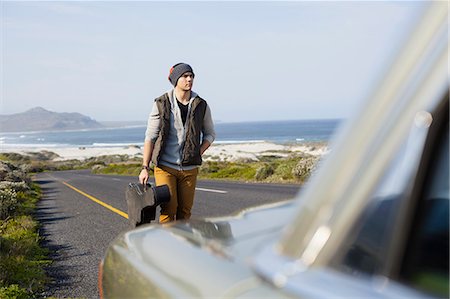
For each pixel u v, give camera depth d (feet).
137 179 110.11
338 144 3.50
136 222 15.01
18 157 454.40
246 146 452.35
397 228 3.16
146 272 5.76
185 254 5.57
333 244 3.45
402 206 3.14
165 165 17.12
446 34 2.85
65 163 400.26
